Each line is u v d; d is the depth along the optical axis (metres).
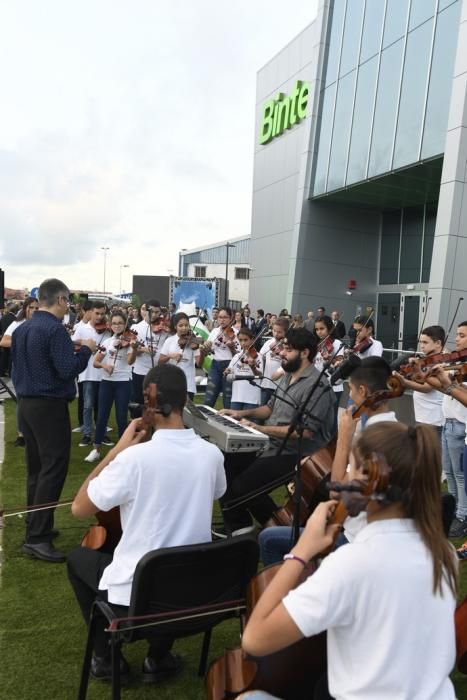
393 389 2.64
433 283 12.73
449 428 4.54
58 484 3.87
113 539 2.96
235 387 6.60
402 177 15.46
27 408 3.79
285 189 22.48
